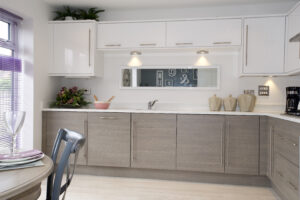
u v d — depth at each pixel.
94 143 3.38
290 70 3.08
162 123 3.23
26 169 1.10
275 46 3.28
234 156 3.10
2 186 0.89
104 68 4.01
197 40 3.44
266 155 3.04
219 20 3.39
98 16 3.81
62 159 1.20
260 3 3.56
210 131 3.14
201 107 3.79
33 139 3.31
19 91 3.30
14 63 3.10
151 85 3.92
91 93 4.02
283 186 2.49
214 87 3.75
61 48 3.68
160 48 3.53
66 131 1.51
